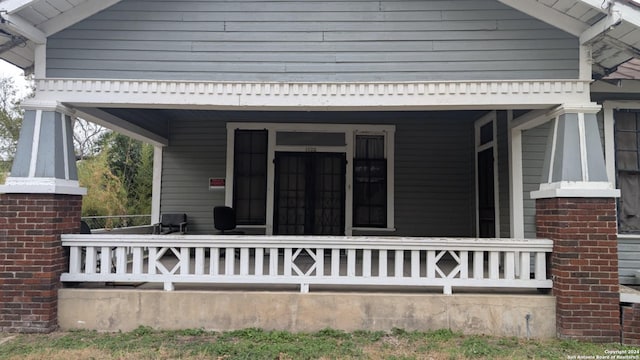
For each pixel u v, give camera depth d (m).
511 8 4.96
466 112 7.59
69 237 4.90
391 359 4.00
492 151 7.04
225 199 8.29
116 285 5.22
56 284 4.81
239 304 4.81
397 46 5.02
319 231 8.32
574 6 4.58
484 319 4.76
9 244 4.70
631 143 6.44
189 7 5.10
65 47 5.01
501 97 4.89
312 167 8.38
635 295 4.57
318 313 4.79
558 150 4.84
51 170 4.77
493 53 4.94
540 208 5.08
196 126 8.51
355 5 5.07
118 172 20.00
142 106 5.11
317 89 4.99
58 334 4.65
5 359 3.94
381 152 8.49
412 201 8.33
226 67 5.05
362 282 4.84
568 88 4.84
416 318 4.78
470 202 8.25
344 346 4.34
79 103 5.00
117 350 4.20
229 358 4.03
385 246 4.85
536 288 5.05
